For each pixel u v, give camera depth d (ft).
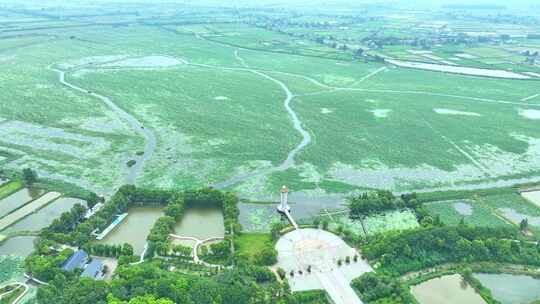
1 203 468.34
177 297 317.01
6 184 501.56
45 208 463.83
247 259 380.99
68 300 310.24
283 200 464.24
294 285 353.72
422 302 347.36
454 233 409.90
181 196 465.47
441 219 471.62
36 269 350.84
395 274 371.15
